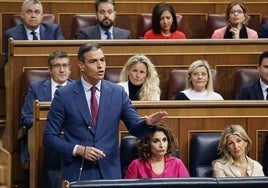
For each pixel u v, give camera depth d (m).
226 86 9.74
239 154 7.45
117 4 11.20
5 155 8.99
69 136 6.62
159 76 9.59
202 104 7.84
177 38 10.49
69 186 5.25
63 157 6.60
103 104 6.64
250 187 5.34
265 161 7.85
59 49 9.29
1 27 10.63
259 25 11.52
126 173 7.20
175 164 7.21
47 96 8.58
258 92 9.02
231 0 11.49
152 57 9.57
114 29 10.41
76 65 9.34
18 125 9.05
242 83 9.38
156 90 8.66
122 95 6.73
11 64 9.11
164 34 10.52
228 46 9.73
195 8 11.37
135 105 7.73
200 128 7.86
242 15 10.59
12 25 10.45
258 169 7.51
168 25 10.45
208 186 5.34
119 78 8.89
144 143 7.14
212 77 9.33
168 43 9.59
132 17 11.22
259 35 10.99
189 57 9.65
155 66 9.58
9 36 9.98
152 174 7.10
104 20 10.28
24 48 9.18
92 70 6.58
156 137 7.10
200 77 8.73
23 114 8.48
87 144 6.57
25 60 9.18
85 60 6.60
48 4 10.99
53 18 10.61
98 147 6.56
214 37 10.63
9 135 9.02
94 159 6.43
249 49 9.77
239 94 9.11
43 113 7.62
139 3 11.23
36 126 7.61
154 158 7.17
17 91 9.11
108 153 6.58
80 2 11.06
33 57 9.20
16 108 9.07
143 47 9.55
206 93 8.78
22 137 8.59
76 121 6.60
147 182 5.30
